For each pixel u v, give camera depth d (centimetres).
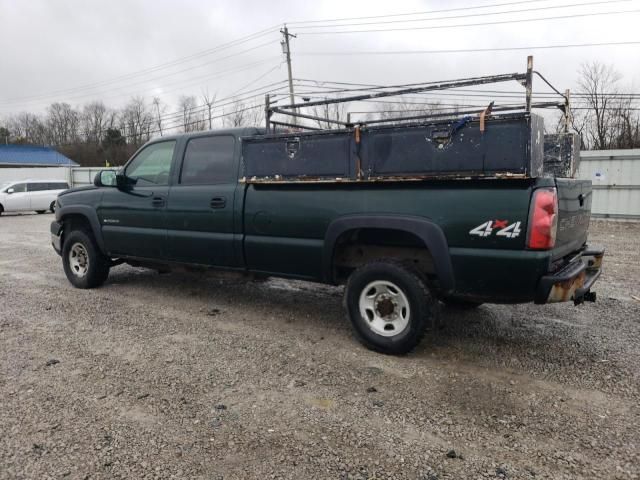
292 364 386
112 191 588
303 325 483
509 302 357
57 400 326
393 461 259
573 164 504
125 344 431
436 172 354
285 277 460
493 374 366
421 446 272
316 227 422
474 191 349
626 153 1344
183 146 529
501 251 343
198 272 536
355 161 387
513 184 337
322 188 417
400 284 385
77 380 357
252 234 464
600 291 615
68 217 648
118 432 287
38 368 379
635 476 245
